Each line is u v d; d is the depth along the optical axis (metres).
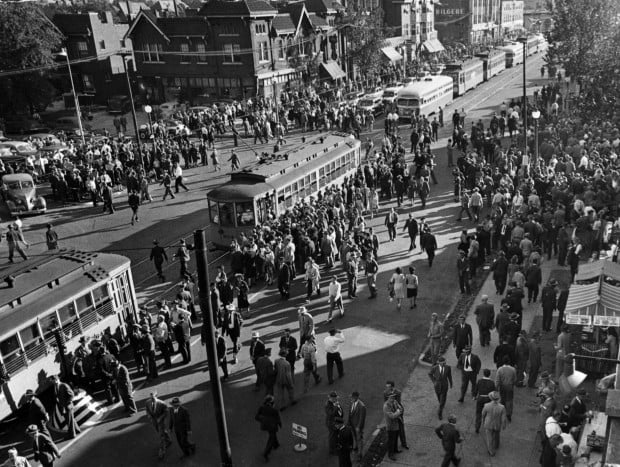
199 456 14.91
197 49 65.62
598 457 12.77
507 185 29.31
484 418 13.86
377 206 32.34
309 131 53.09
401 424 14.24
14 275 18.55
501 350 16.08
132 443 15.60
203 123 49.56
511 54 86.38
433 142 47.97
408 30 92.75
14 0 61.06
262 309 22.50
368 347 19.38
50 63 63.50
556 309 19.62
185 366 19.19
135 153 41.56
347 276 23.42
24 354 16.97
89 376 17.61
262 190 27.86
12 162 42.97
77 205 37.00
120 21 99.25
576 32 50.22
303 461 14.47
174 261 27.50
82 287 18.92
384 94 58.41
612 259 21.00
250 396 17.31
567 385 11.88
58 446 15.62
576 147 34.12
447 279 24.16
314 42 69.44
